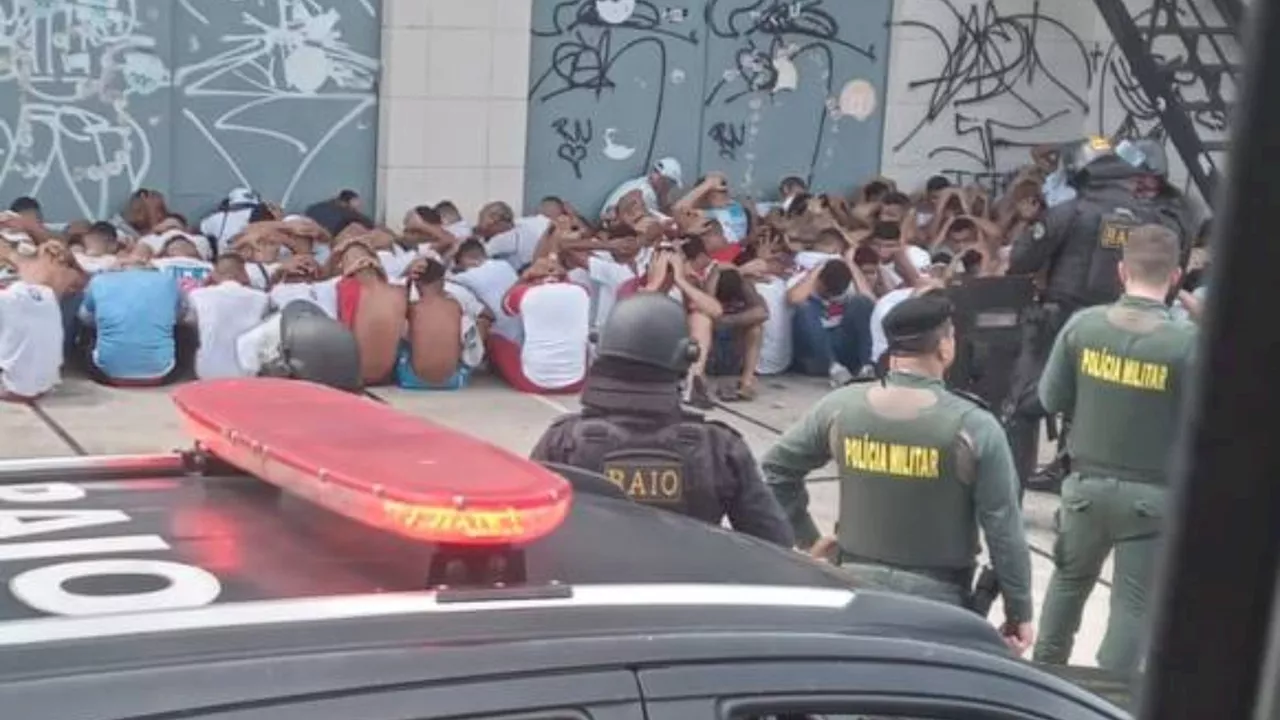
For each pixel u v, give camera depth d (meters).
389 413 2.49
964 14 14.57
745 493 4.21
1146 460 5.28
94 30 11.39
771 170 14.13
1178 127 13.38
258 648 1.79
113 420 9.05
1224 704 1.17
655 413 4.09
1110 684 3.91
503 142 12.60
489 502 1.95
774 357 11.29
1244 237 1.13
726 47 13.72
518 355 10.41
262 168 12.12
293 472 2.13
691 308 10.26
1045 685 2.28
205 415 2.46
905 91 14.49
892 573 4.58
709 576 2.32
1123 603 5.37
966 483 4.48
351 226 11.20
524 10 12.46
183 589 1.98
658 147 13.61
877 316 10.66
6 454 8.20
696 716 1.94
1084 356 5.38
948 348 4.61
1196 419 1.17
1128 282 5.39
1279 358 1.14
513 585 2.03
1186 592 1.18
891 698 2.10
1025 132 15.04
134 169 11.71
